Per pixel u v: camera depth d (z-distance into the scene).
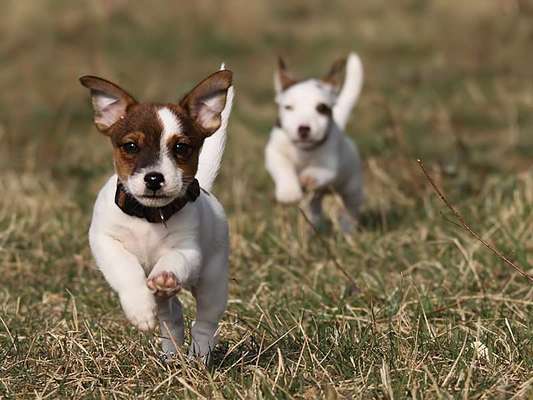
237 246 12.83
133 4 29.80
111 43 27.44
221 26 29.77
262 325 9.78
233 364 8.69
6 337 9.70
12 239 13.14
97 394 8.38
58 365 8.97
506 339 9.16
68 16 27.98
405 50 27.53
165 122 8.27
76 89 22.66
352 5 33.16
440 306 10.48
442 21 29.45
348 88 14.74
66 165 17.12
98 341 9.47
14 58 25.28
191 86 21.44
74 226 13.65
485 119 20.58
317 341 9.22
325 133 13.84
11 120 20.67
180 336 9.19
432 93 22.58
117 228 8.32
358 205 14.66
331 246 12.89
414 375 8.36
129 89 21.78
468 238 12.58
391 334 9.34
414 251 12.49
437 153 17.47
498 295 10.69
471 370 8.29
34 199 14.59
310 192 14.34
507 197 14.07
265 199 15.16
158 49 27.42
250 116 20.67
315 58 26.84
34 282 11.89
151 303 8.06
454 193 14.81
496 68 25.11
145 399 8.22
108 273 8.23
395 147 17.19
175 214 8.31
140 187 8.02
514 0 29.31
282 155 14.01
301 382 8.29
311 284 11.48
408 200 14.70
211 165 9.31
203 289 8.89
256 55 27.89
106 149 18.09
